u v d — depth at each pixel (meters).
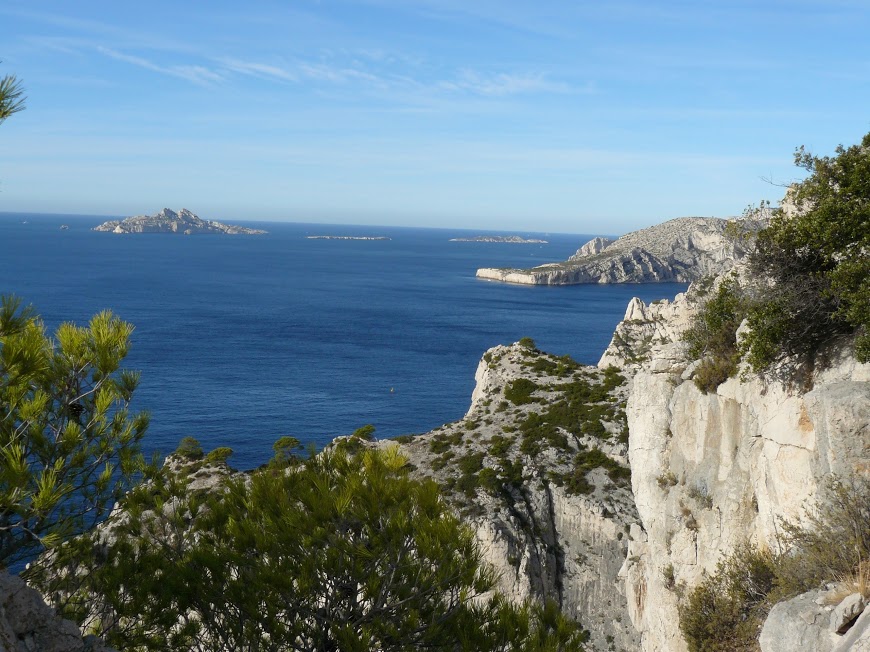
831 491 16.41
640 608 38.06
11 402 11.23
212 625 12.79
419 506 13.60
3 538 11.38
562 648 12.18
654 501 26.47
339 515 13.09
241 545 12.95
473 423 66.06
